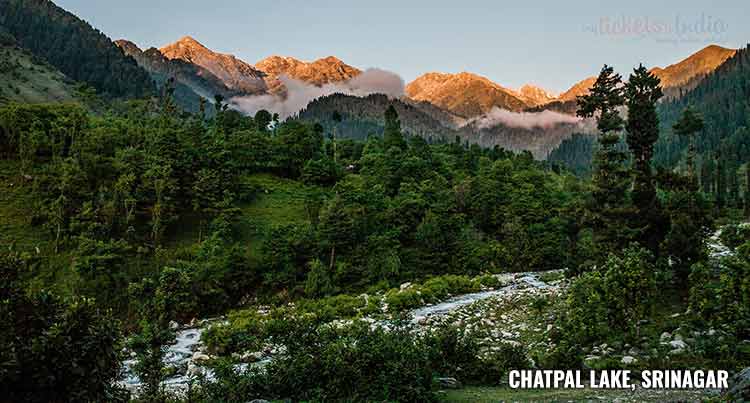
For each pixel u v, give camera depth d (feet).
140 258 188.75
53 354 42.24
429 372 63.00
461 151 399.85
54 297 46.57
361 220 224.94
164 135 230.89
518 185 306.35
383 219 237.04
